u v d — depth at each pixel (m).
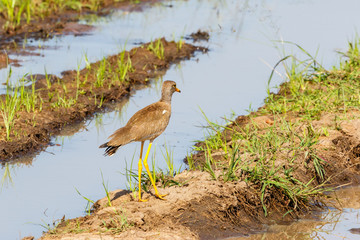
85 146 14.43
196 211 10.43
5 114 14.45
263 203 11.05
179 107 16.81
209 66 20.73
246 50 22.53
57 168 13.09
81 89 17.55
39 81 17.98
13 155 13.73
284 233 10.52
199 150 13.80
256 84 18.73
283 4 29.67
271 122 14.63
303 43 22.36
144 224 9.96
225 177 11.30
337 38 22.92
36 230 10.29
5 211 11.02
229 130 14.67
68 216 10.81
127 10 28.19
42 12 25.98
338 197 12.10
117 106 17.30
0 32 23.36
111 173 12.84
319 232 10.59
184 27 25.55
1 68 19.31
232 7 29.42
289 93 17.25
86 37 23.61
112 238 9.45
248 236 10.27
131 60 20.64
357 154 13.66
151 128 10.83
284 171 11.67
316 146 13.30
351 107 15.09
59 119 15.70
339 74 17.58
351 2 30.11
